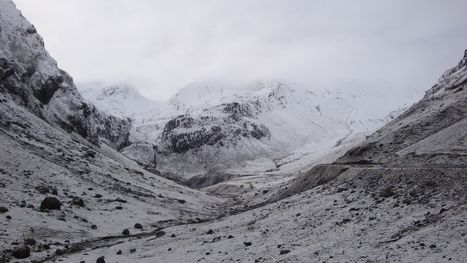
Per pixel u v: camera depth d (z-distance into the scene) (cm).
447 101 9994
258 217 5403
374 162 7381
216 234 4834
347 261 2802
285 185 10650
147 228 6331
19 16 15612
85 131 15762
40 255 4194
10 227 4778
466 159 5669
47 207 5766
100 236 5475
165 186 12244
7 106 11075
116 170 11350
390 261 2620
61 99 15450
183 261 3644
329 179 6700
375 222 3538
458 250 2500
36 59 14800
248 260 3353
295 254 3228
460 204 3241
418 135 8350
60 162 8925
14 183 6450
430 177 4069
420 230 3036
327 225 3912
